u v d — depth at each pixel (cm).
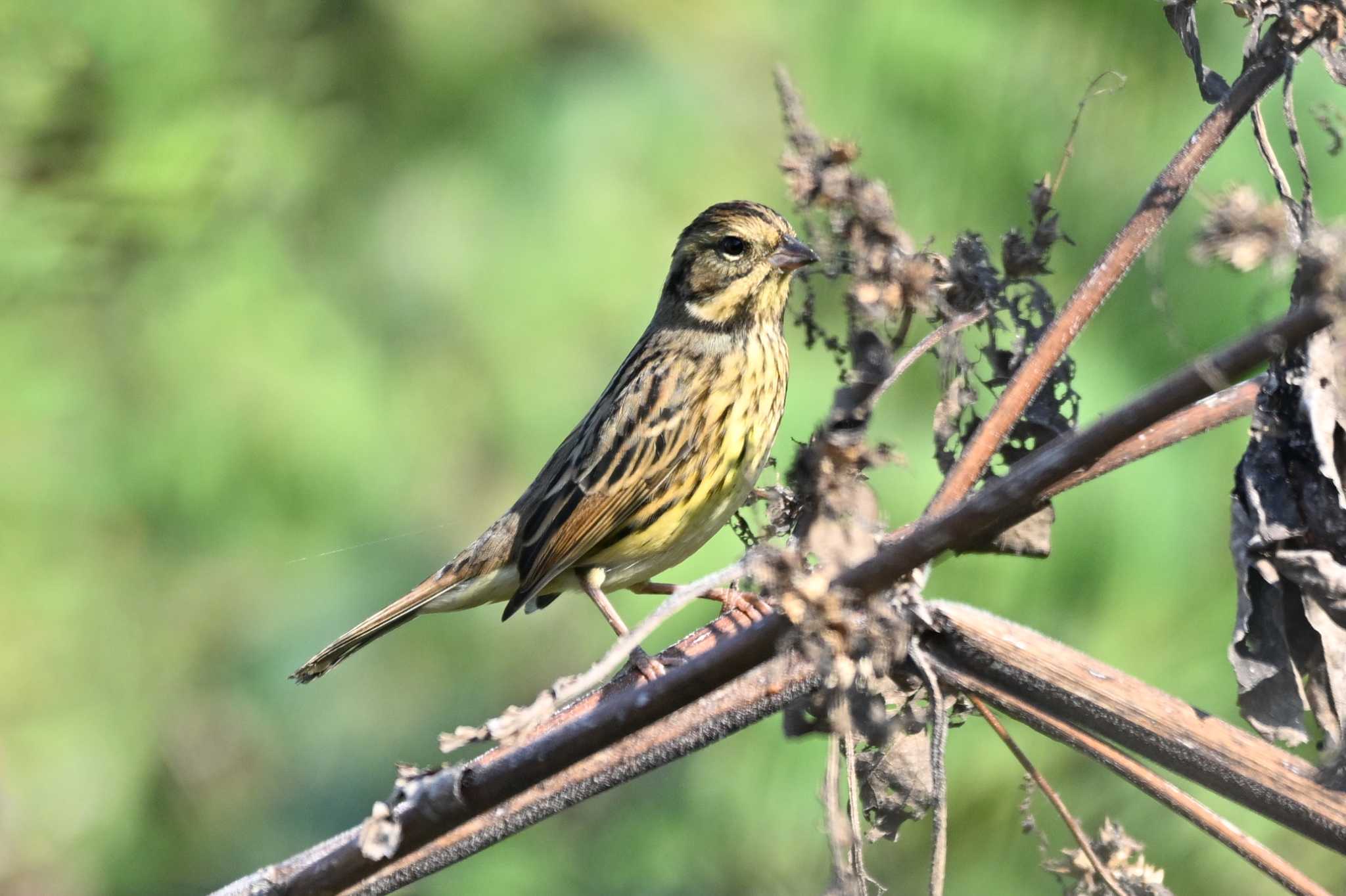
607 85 1293
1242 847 472
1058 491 508
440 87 1267
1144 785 477
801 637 464
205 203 1082
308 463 1148
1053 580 845
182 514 1153
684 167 1284
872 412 509
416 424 1209
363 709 1364
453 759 1320
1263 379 509
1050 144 913
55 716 1211
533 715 428
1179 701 478
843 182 523
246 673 1296
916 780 563
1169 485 841
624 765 545
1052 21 907
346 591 1326
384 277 1242
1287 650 504
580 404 1247
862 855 493
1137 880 561
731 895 1056
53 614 1152
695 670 496
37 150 1006
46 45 978
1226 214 406
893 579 452
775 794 1007
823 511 463
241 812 1320
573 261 1240
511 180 1269
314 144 1188
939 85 924
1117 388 841
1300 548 502
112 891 1261
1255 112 488
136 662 1225
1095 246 900
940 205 934
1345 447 502
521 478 1250
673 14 1318
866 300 519
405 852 544
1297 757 467
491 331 1235
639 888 1119
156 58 1013
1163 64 887
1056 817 844
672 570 1003
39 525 1137
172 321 1124
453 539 1270
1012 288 559
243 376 1135
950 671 500
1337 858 788
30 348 1094
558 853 1204
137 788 1274
